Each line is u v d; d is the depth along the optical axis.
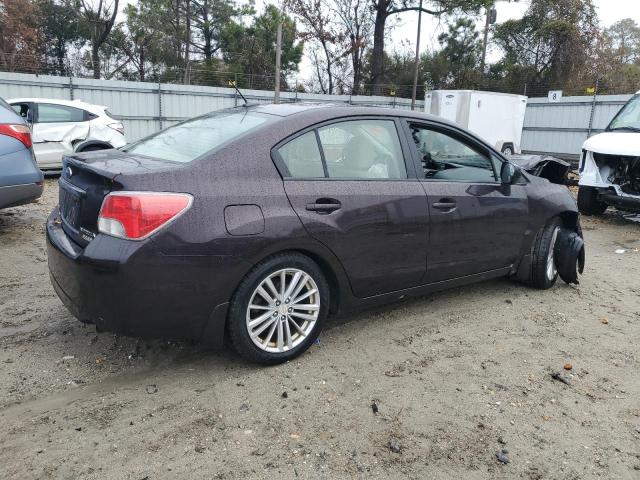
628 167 8.77
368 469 2.62
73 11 32.72
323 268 3.69
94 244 3.01
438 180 4.22
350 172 3.77
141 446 2.72
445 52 34.34
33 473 2.51
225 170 3.23
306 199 3.45
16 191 6.00
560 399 3.30
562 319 4.57
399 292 4.09
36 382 3.30
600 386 3.48
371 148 3.90
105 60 34.50
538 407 3.21
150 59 34.62
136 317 3.01
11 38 28.64
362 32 32.50
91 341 3.84
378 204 3.77
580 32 30.02
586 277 5.82
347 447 2.77
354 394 3.27
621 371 3.69
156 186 3.01
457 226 4.26
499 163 4.71
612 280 5.75
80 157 3.56
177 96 20.42
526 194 4.87
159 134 4.07
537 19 30.78
